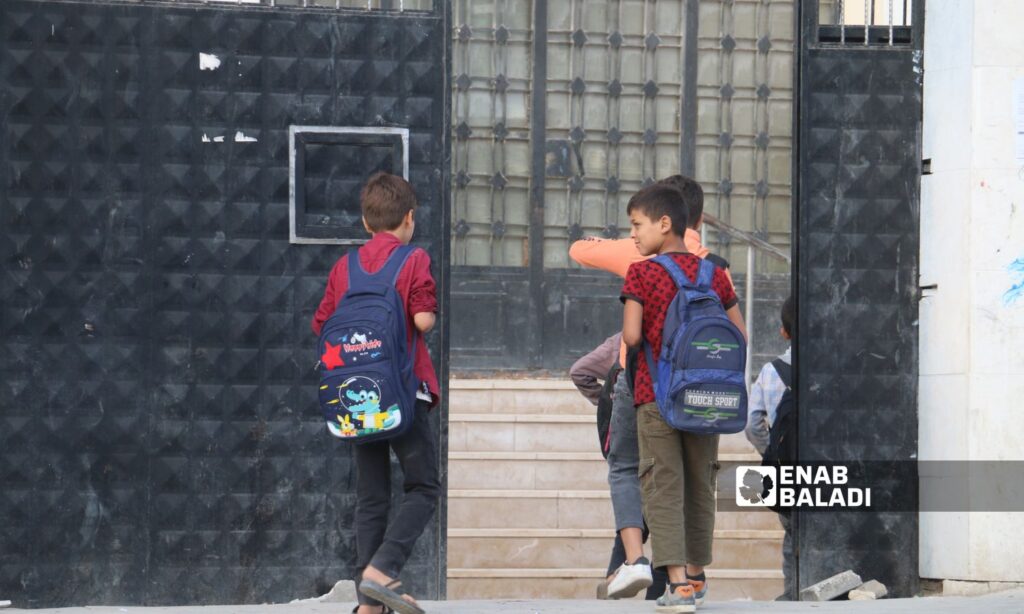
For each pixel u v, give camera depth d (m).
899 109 26.34
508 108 45.78
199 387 24.98
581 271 45.84
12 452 24.69
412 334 20.66
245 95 25.16
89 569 24.75
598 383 26.59
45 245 24.81
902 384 26.20
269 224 25.14
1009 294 25.83
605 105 46.00
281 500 25.06
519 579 36.31
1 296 24.69
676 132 46.16
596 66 46.00
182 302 24.98
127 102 24.98
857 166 26.27
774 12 46.34
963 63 25.98
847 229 26.20
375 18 25.38
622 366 24.16
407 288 20.59
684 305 21.20
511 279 45.53
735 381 21.08
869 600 24.78
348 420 20.00
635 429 22.92
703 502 22.38
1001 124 25.88
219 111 25.12
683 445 22.23
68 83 24.89
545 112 45.81
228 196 25.08
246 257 25.09
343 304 20.41
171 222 25.02
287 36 25.23
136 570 24.81
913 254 26.30
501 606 23.98
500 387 41.12
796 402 26.09
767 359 45.38
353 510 25.14
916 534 26.19
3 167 24.77
